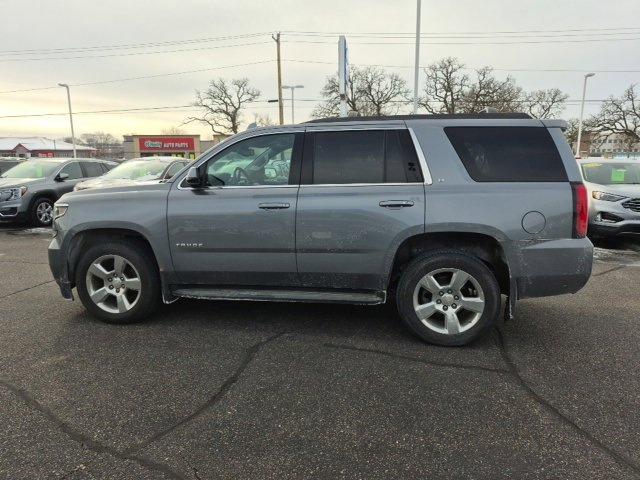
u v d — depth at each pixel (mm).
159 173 10906
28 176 11727
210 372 3500
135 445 2627
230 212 4055
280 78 37062
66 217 4383
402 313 3963
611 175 9367
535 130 3824
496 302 3811
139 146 63594
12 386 3279
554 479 2352
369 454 2553
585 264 3684
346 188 3918
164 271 4285
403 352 3850
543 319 4672
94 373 3480
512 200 3686
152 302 4418
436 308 3916
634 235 8586
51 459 2502
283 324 4500
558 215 3666
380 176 3910
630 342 4070
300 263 4043
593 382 3344
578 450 2574
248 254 4102
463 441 2664
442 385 3297
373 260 3912
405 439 2684
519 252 3707
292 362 3668
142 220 4199
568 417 2896
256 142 4156
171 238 4188
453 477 2373
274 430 2771
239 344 4016
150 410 2982
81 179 12359
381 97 53844
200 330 4340
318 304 5113
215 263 4184
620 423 2830
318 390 3232
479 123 3891
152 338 4148
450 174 3811
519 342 4070
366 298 4004
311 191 3961
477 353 3830
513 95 51250
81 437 2695
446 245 3977
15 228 11438
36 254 8117
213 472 2410
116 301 4484
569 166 3736
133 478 2359
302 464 2473
